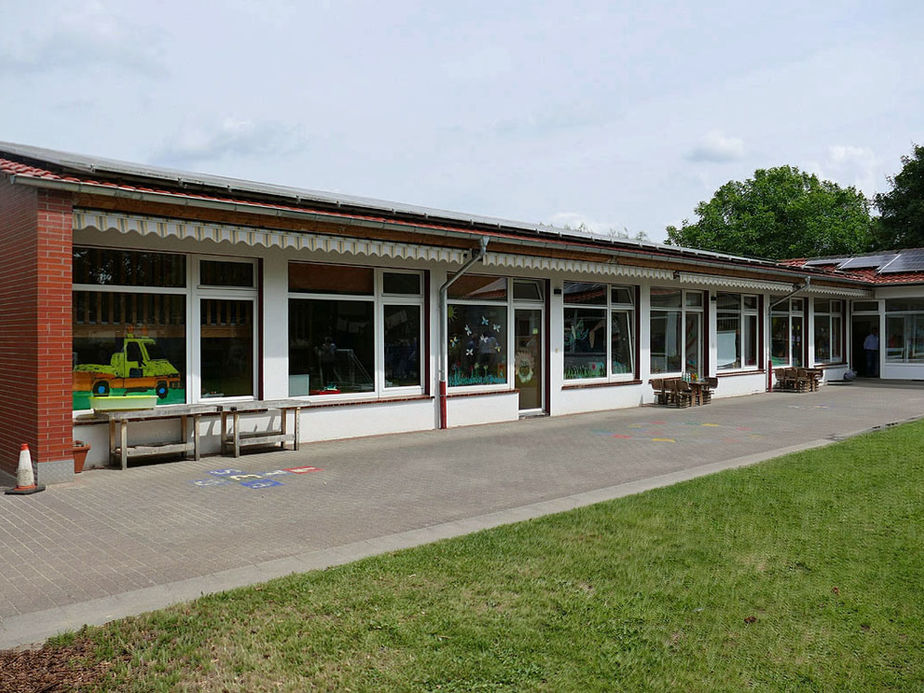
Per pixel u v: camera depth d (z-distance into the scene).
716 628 4.36
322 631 4.23
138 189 8.66
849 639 4.24
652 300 18.25
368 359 12.61
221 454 10.44
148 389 10.11
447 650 4.02
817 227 44.47
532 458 10.27
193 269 10.50
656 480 8.64
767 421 14.61
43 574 5.27
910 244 37.81
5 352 9.17
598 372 16.98
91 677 3.70
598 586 4.98
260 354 11.12
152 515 6.98
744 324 21.55
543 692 3.62
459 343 14.11
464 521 6.74
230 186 9.69
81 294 9.52
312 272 11.80
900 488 7.85
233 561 5.56
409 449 11.04
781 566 5.40
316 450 10.91
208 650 3.99
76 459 8.95
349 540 6.13
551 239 13.92
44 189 8.15
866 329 27.05
